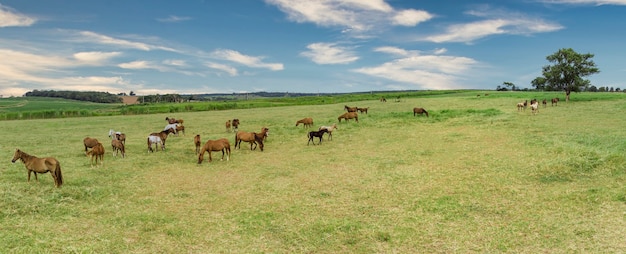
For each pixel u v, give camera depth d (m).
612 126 27.89
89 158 22.02
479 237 10.53
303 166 20.30
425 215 12.38
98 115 67.00
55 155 22.81
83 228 11.30
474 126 32.50
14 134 34.16
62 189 14.85
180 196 14.87
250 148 26.39
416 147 24.73
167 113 65.81
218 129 37.38
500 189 14.84
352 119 41.72
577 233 10.45
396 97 104.12
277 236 10.90
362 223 11.77
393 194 14.77
